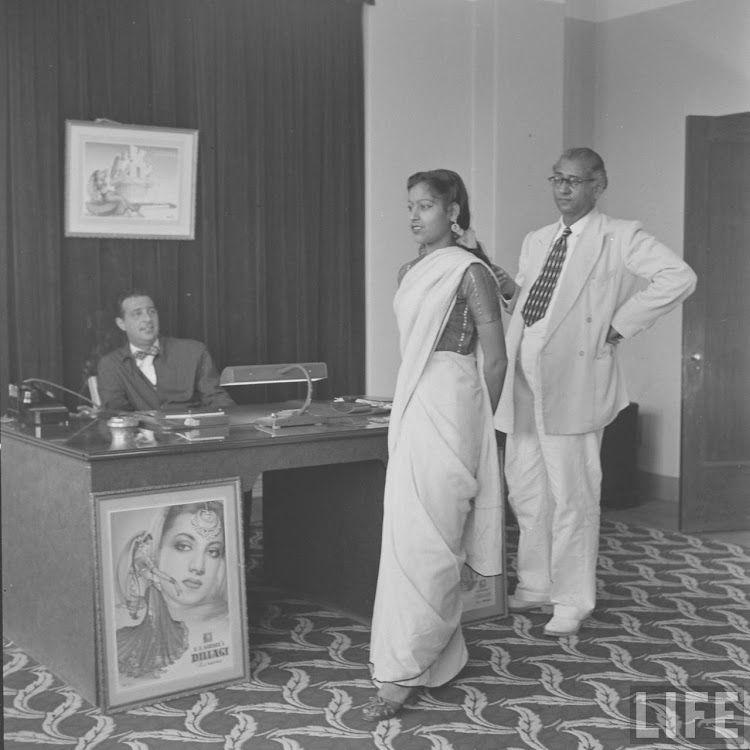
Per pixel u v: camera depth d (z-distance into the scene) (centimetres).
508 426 480
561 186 457
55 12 596
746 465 671
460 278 376
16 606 443
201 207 652
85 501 374
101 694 369
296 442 415
